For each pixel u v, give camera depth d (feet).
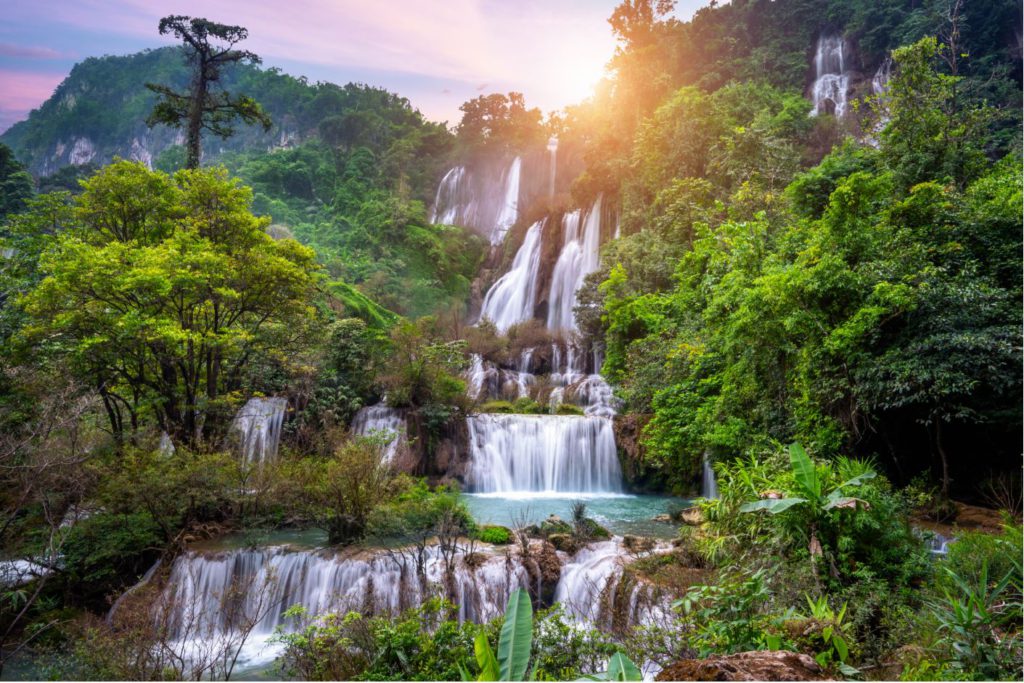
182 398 60.34
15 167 117.08
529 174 217.56
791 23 164.55
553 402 89.04
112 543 42.14
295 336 73.00
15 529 41.24
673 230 96.78
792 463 25.58
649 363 70.59
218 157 249.75
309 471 48.83
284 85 287.28
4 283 59.41
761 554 25.03
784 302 43.52
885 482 38.96
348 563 39.34
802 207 63.82
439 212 234.79
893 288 39.52
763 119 108.27
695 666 10.48
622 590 33.83
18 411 43.78
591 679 9.98
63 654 33.60
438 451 72.64
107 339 50.83
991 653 15.08
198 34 82.74
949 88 62.75
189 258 54.70
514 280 155.02
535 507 61.77
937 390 38.09
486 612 35.94
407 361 76.38
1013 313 38.42
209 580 40.98
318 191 233.35
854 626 19.85
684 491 67.67
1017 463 43.70
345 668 23.41
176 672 28.76
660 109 124.06
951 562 24.70
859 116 136.05
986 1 124.06
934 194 46.21
